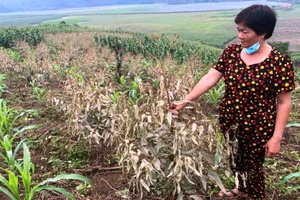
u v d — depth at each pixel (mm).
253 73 2197
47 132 4160
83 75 6156
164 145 2514
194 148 2529
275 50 2188
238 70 2256
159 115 2654
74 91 4020
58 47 14344
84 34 22453
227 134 2480
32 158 3578
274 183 3125
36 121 4586
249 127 2344
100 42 15383
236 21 2137
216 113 5121
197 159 2469
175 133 2412
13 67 8023
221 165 2590
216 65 2430
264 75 2174
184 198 2768
